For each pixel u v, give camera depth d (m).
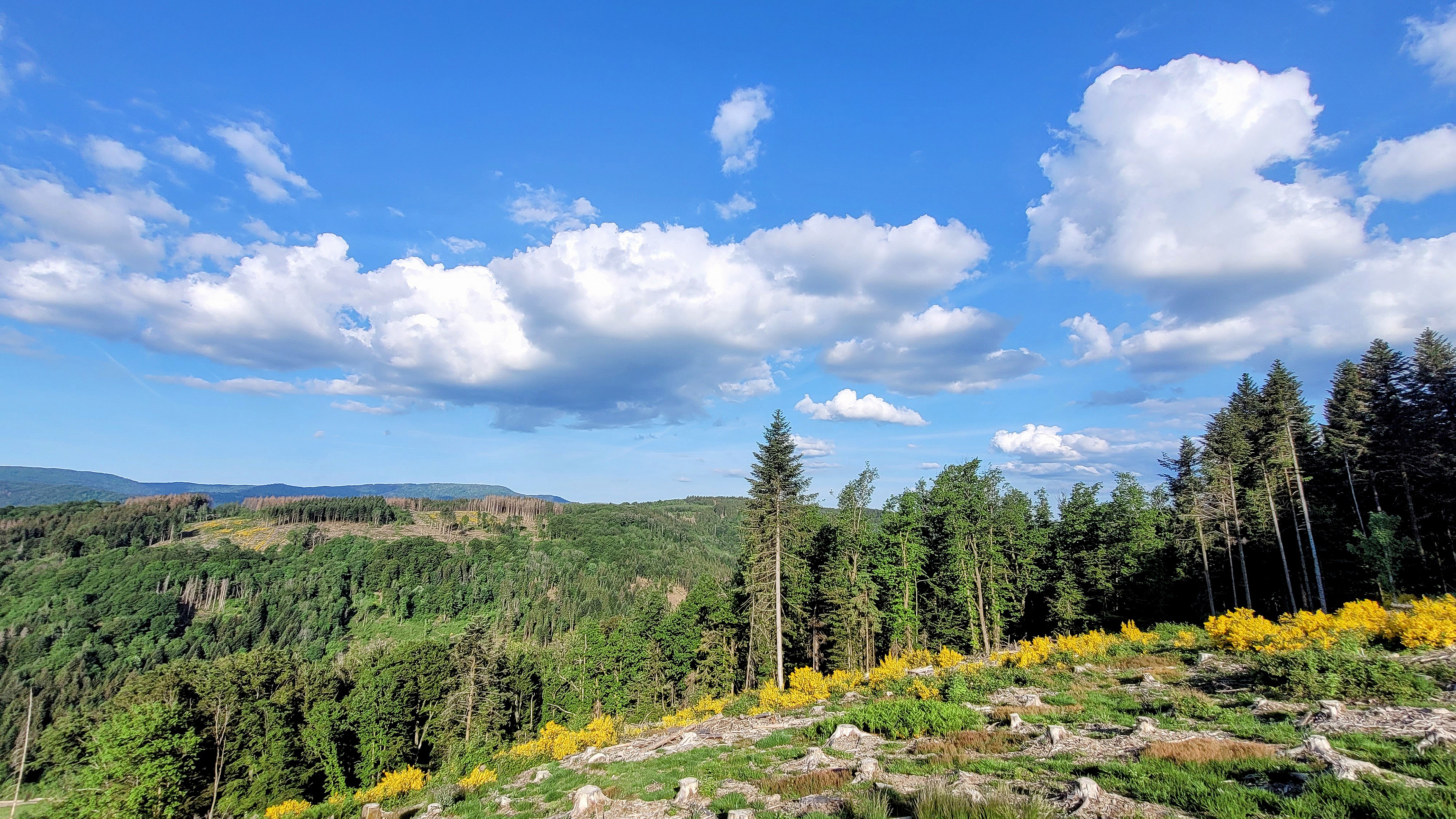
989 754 11.23
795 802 9.62
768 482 37.59
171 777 34.72
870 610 43.25
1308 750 8.51
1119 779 8.43
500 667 67.25
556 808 13.64
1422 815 6.07
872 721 14.40
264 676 58.12
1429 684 11.40
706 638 51.97
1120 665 18.78
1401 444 38.41
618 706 59.47
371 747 53.97
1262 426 39.75
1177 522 49.03
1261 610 44.75
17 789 73.62
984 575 47.06
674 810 10.74
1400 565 33.03
